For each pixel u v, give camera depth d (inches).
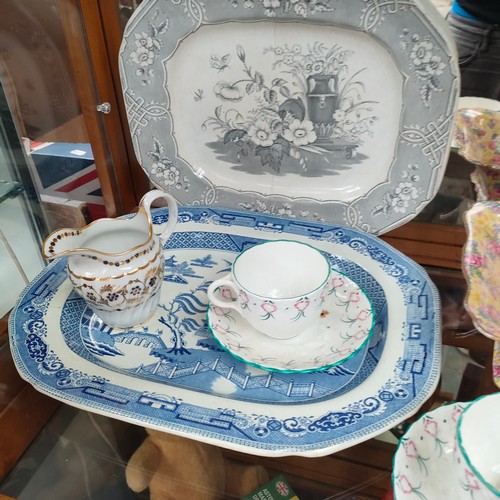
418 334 18.6
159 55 22.0
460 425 13.6
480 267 15.8
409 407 16.0
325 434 15.4
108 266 18.8
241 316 20.6
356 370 18.5
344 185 23.6
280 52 21.1
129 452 20.4
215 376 18.7
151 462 19.9
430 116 20.3
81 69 22.7
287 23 20.3
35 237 25.5
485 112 20.5
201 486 19.6
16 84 22.6
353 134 22.1
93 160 25.4
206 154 24.7
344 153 22.8
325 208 23.9
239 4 20.2
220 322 20.1
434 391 18.2
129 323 20.5
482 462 13.9
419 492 14.0
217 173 25.1
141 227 20.6
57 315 20.4
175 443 19.7
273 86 22.0
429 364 17.4
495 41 20.8
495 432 14.1
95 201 26.8
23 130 23.5
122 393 17.0
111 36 23.5
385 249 22.3
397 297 20.3
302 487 19.5
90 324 20.9
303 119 22.4
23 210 24.7
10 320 19.7
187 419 16.0
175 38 21.5
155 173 25.3
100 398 16.7
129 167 27.2
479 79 21.8
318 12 19.6
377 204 23.0
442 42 18.7
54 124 24.3
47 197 25.3
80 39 22.3
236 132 23.6
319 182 23.9
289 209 24.5
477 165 20.9
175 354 19.7
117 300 19.2
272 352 19.1
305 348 19.2
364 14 19.2
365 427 15.5
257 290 20.5
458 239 23.1
